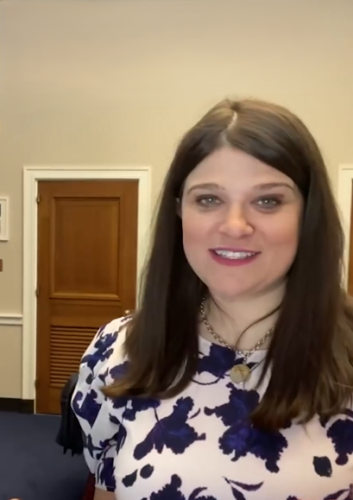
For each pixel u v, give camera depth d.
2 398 3.85
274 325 0.76
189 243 0.73
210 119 0.71
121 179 3.68
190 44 3.57
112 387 0.80
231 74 3.55
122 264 3.72
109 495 0.83
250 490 0.68
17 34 3.70
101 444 0.84
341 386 0.72
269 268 0.70
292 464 0.69
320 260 0.73
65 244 3.77
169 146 3.63
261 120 0.68
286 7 3.47
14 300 3.81
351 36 3.43
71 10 3.64
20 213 3.77
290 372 0.72
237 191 0.68
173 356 0.78
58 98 3.70
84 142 3.70
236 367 0.76
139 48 3.62
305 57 3.47
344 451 0.70
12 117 3.74
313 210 0.71
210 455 0.70
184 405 0.75
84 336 3.78
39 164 3.74
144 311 0.83
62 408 2.58
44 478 2.71
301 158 0.69
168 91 3.61
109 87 3.66
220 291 0.72
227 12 3.53
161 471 0.71
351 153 3.46
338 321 0.76
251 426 0.71
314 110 3.48
